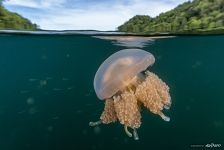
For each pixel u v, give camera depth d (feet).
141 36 51.31
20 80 91.04
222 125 70.33
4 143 55.21
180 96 97.09
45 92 87.81
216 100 108.58
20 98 89.92
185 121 75.82
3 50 73.82
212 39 57.98
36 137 53.83
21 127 56.03
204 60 85.97
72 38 56.95
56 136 52.85
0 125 56.65
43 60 83.05
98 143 53.62
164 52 73.20
